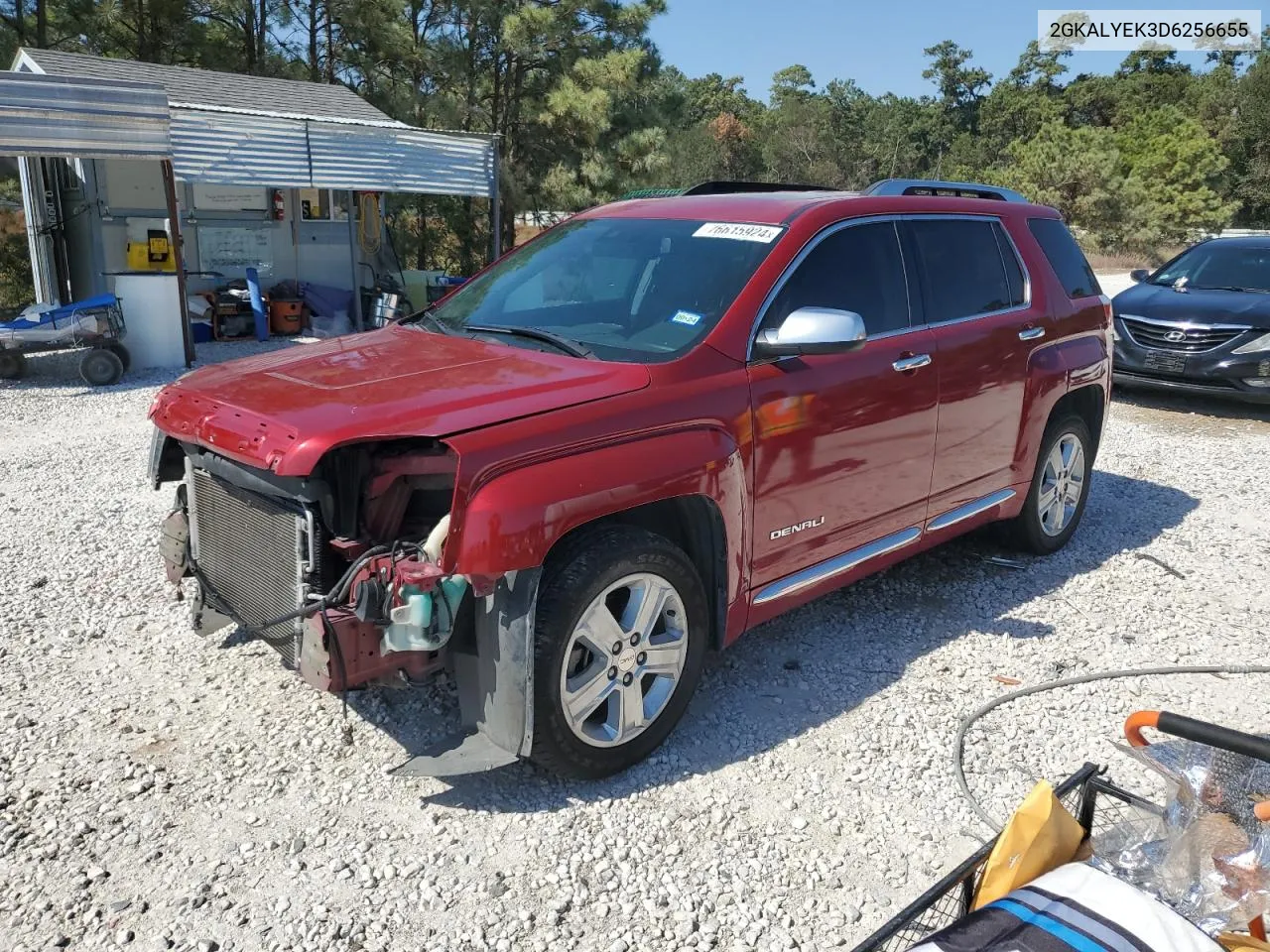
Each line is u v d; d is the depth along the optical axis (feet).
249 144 43.68
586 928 9.53
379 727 12.78
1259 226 202.69
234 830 10.78
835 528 14.07
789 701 13.75
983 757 12.56
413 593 10.05
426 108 74.28
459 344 13.30
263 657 14.48
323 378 11.79
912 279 15.35
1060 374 17.75
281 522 10.99
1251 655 15.61
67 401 33.17
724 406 12.16
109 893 9.83
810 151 205.67
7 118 34.83
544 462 10.48
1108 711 13.75
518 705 10.61
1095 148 136.77
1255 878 7.11
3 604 16.16
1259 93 207.62
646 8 77.71
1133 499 23.86
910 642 15.71
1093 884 6.86
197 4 72.13
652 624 11.61
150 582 17.16
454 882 10.09
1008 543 19.25
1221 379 32.60
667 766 12.14
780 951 9.34
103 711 13.02
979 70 288.71
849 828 11.11
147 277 38.91
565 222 16.58
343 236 53.57
